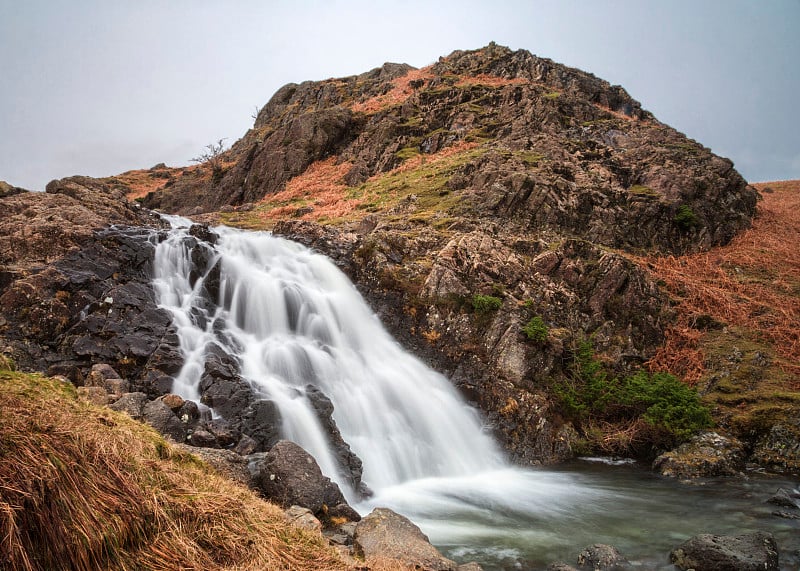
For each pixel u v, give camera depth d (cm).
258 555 521
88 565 422
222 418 1040
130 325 1227
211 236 1872
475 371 1595
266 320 1557
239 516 567
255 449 983
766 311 1933
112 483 480
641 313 1850
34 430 462
